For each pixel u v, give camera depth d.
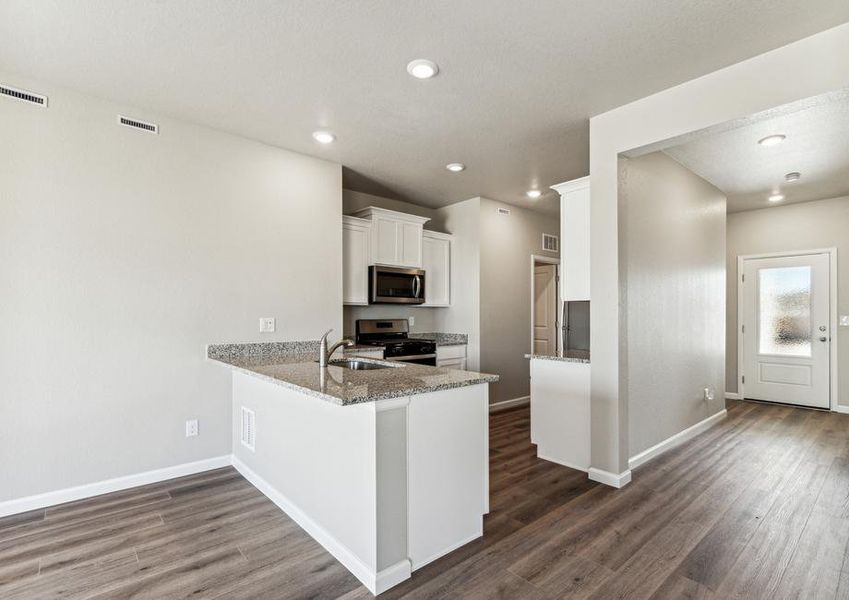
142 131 2.98
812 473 3.21
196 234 3.19
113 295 2.86
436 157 3.89
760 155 3.76
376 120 3.15
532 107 2.96
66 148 2.71
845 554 2.14
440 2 1.96
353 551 2.01
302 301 3.72
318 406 2.28
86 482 2.77
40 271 2.62
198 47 2.30
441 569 2.03
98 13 2.03
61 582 1.93
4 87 2.53
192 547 2.21
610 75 2.56
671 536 2.32
